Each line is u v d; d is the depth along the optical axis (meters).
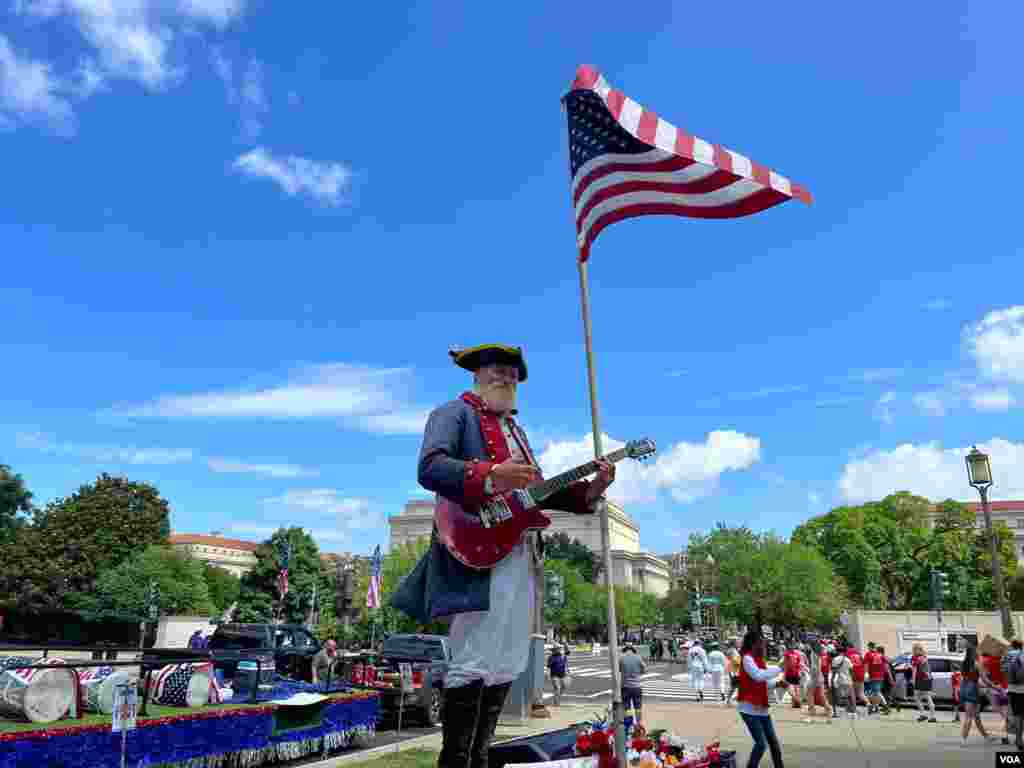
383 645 17.09
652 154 4.50
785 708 20.88
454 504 3.38
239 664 10.89
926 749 12.55
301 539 61.19
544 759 4.78
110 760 6.92
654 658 55.38
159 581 46.97
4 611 49.06
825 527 66.62
